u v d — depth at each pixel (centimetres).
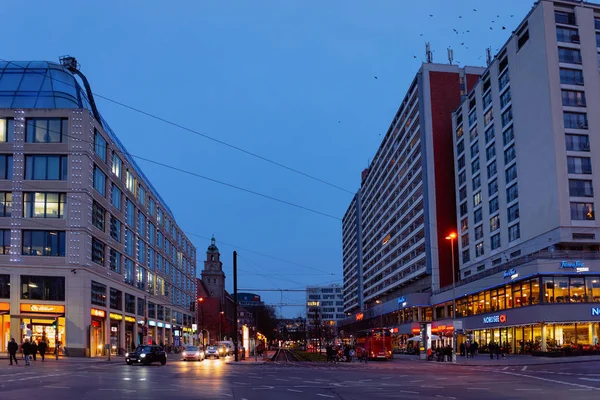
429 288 9681
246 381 2652
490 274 7100
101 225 6162
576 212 6488
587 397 1861
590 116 6750
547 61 6788
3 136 5609
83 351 5431
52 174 5588
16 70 6153
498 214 7900
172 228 10681
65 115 5653
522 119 7269
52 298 5459
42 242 5516
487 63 10088
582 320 5875
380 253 13525
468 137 8975
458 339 8138
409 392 2092
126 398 1788
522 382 2556
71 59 6725
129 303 7356
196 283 14100
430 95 9981
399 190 11544
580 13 6988
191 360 5788
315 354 8794
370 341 6028
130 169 7444
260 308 16812
